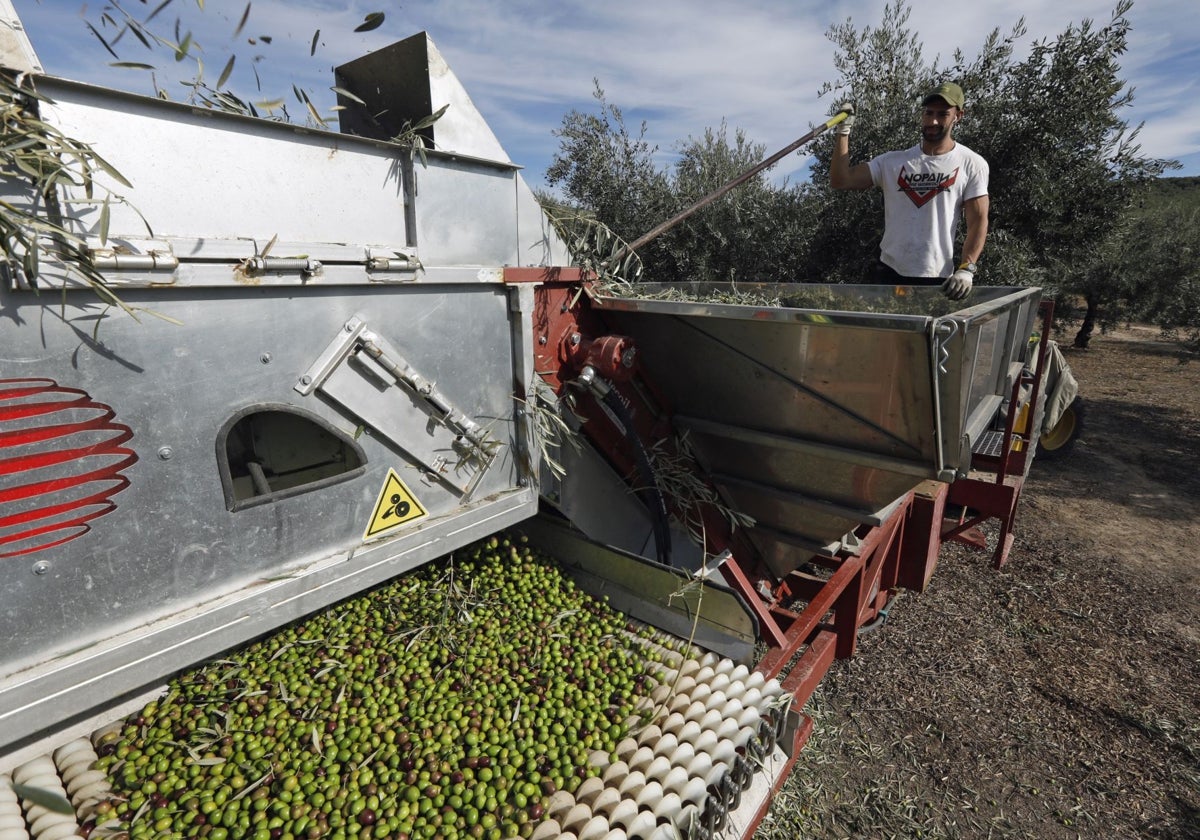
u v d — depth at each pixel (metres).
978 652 4.29
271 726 1.92
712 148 9.68
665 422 2.94
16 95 1.26
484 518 2.29
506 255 2.26
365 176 1.82
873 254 7.55
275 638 2.26
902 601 4.92
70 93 1.32
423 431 2.06
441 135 2.02
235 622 1.67
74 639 1.44
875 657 4.21
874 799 3.09
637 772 1.80
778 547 3.22
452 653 2.34
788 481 2.80
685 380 2.72
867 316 1.93
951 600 4.95
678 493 2.96
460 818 1.70
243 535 1.68
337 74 2.26
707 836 1.68
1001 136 6.85
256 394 1.65
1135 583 5.27
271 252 1.58
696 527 3.20
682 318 2.45
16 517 1.32
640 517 3.14
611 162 9.69
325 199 1.74
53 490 1.36
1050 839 2.91
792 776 3.20
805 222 8.45
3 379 1.27
